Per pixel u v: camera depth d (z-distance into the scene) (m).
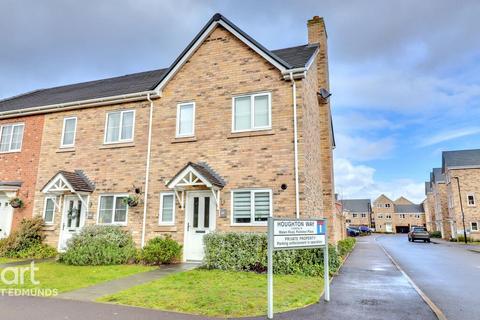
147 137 13.48
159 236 11.92
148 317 5.49
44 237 13.98
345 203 94.19
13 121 16.33
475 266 13.13
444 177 48.38
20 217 14.84
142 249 11.88
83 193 13.46
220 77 12.89
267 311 5.85
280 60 11.88
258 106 12.16
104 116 14.47
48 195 14.55
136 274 9.40
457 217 39.59
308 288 7.67
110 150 13.96
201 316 5.57
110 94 14.78
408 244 29.84
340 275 10.04
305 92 12.22
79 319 5.38
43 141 15.38
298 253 9.60
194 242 11.90
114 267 10.59
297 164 11.13
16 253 12.80
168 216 12.49
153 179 12.97
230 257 10.07
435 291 8.18
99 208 13.58
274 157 11.45
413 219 85.69
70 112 15.22
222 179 11.89
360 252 19.52
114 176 13.62
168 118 13.34
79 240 11.66
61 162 14.74
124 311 5.83
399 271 11.03
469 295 7.73
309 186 11.94
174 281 8.32
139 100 13.99
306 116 12.16
